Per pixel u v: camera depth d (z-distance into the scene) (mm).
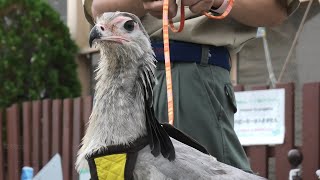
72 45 5434
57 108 4176
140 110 1590
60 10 6023
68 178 4070
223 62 1996
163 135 1563
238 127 3412
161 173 1531
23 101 4930
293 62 4359
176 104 1912
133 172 1535
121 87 1598
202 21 1926
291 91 3270
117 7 1895
